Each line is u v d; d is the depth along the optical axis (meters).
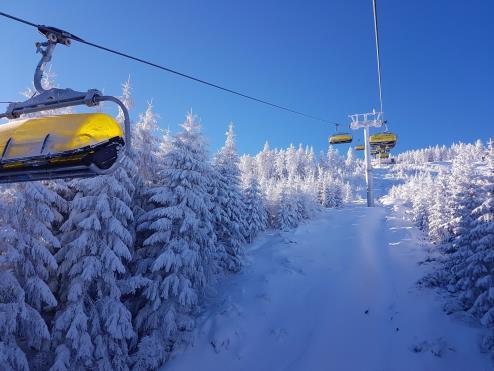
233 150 31.28
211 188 26.72
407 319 17.73
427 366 14.49
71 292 14.15
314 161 134.50
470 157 21.25
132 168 17.16
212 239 20.34
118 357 15.25
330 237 34.53
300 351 17.12
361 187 124.38
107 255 14.97
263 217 36.72
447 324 16.50
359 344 16.73
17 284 12.73
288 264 27.20
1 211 12.74
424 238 29.55
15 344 12.48
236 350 17.59
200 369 16.53
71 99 3.89
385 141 33.81
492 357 14.00
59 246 13.92
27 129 4.19
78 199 15.39
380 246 29.48
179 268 18.05
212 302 22.81
